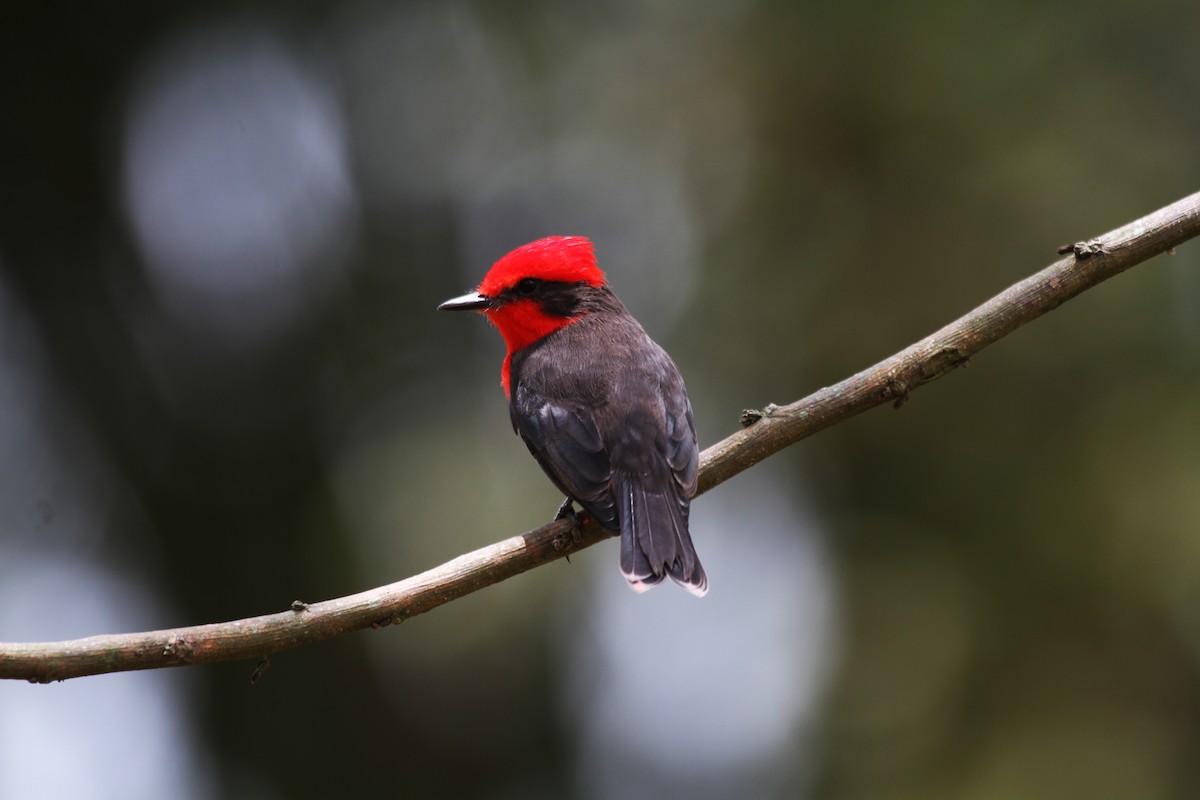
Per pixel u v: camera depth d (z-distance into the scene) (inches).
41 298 643.5
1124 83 568.7
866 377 275.0
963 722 522.9
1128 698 513.3
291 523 616.4
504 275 335.3
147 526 628.7
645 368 310.8
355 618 248.1
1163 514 521.7
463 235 656.4
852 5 581.6
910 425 564.4
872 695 535.2
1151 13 570.6
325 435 634.2
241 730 592.1
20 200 644.7
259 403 643.5
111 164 657.0
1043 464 547.8
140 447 636.7
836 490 580.4
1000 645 530.3
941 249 554.9
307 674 593.3
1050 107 565.6
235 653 240.2
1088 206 550.0
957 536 551.2
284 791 586.9
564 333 327.0
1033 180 553.9
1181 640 516.1
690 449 295.1
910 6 577.0
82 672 231.5
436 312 652.1
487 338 644.7
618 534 280.2
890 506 565.3
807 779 540.4
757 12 601.6
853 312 555.8
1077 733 508.1
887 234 561.0
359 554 584.7
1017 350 558.3
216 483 630.5
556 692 597.3
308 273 660.7
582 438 296.4
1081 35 572.4
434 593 255.9
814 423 278.5
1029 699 519.5
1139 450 534.0
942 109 566.6
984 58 569.9
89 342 643.5
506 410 609.3
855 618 552.4
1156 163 556.4
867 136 572.4
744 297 576.1
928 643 536.4
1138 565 521.0
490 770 595.8
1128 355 550.0
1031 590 534.9
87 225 653.3
